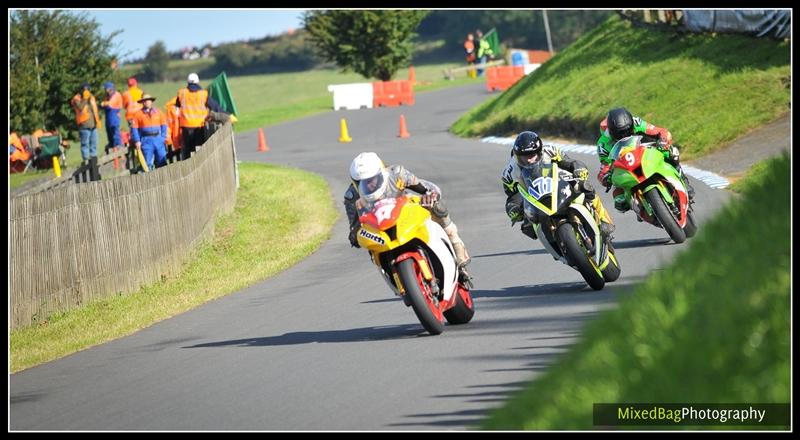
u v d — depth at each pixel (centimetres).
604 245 3812
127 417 2750
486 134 12838
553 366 2209
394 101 19938
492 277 4456
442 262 3278
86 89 10744
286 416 2509
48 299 4788
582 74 11975
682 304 1792
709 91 9100
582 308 3403
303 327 3850
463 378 2639
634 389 1666
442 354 2975
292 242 6806
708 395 1560
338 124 17275
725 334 1608
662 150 4612
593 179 7619
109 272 5322
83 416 2845
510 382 2512
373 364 2975
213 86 12544
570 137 10875
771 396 1491
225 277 5731
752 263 1781
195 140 9469
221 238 7169
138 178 5719
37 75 13900
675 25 11288
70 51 14225
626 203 4662
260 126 18475
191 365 3378
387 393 2600
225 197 8138
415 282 3209
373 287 4638
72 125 14412
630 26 12525
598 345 1947
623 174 4509
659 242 4719
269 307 4478
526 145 3800
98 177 8956
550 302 3631
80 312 4931
